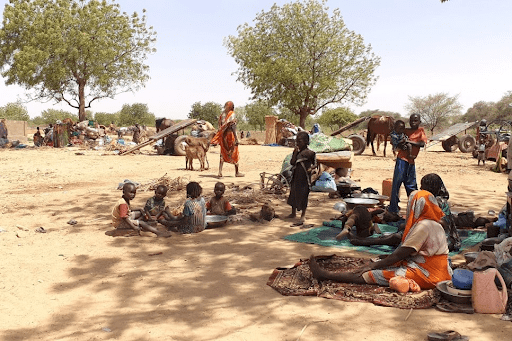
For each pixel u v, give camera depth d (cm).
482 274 442
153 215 793
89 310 466
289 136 3522
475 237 720
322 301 475
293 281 531
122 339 398
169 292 512
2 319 445
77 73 4434
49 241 730
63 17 4156
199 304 476
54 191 1245
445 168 1836
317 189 1194
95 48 4250
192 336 401
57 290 523
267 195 1112
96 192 1195
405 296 472
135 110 8456
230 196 1066
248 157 2362
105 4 4384
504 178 1506
